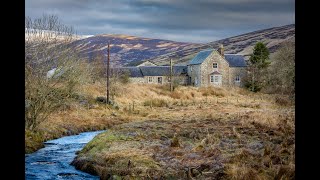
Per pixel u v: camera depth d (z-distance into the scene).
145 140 20.34
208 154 15.30
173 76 71.06
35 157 19.17
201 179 11.82
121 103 44.66
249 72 67.56
